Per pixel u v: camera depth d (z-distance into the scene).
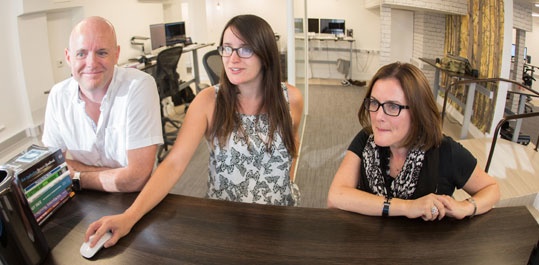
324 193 3.07
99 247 0.85
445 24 6.16
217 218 0.98
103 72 1.19
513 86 5.24
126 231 0.91
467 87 4.75
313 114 5.56
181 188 3.21
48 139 1.39
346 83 7.74
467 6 5.17
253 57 1.19
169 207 1.04
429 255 0.83
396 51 7.30
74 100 1.29
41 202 0.96
